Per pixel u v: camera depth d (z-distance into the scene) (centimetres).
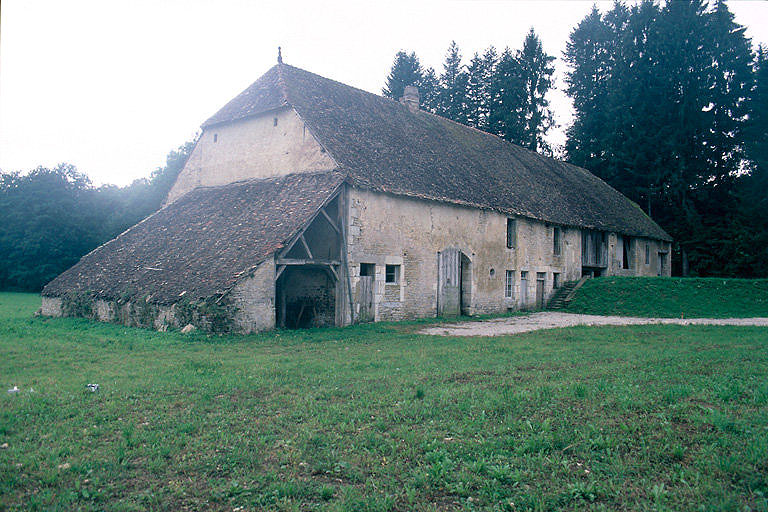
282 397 767
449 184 2306
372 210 1933
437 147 2594
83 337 1449
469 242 2367
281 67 2364
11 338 1453
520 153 3450
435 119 3005
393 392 783
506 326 1923
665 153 4009
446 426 626
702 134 4047
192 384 848
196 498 462
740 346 1269
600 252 3284
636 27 4178
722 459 507
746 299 2567
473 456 536
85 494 460
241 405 726
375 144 2203
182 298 1541
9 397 760
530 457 530
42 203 4766
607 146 4319
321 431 616
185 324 1515
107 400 752
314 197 1789
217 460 538
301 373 936
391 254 2005
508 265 2589
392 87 5472
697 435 579
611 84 4344
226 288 1501
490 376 896
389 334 1608
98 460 533
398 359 1104
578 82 4909
